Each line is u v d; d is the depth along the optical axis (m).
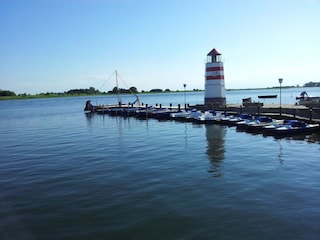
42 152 31.48
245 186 18.39
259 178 19.88
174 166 23.64
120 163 25.33
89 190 18.75
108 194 17.92
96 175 21.98
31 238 13.20
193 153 28.06
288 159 24.66
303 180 19.22
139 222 14.13
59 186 19.80
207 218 14.25
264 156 25.89
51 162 26.72
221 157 26.09
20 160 28.02
